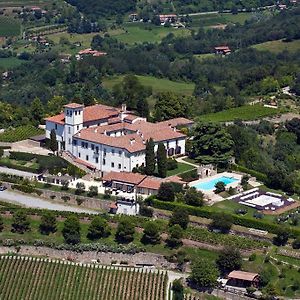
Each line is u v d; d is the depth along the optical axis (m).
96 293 177.25
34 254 193.25
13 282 180.75
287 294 173.50
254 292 173.62
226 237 191.25
